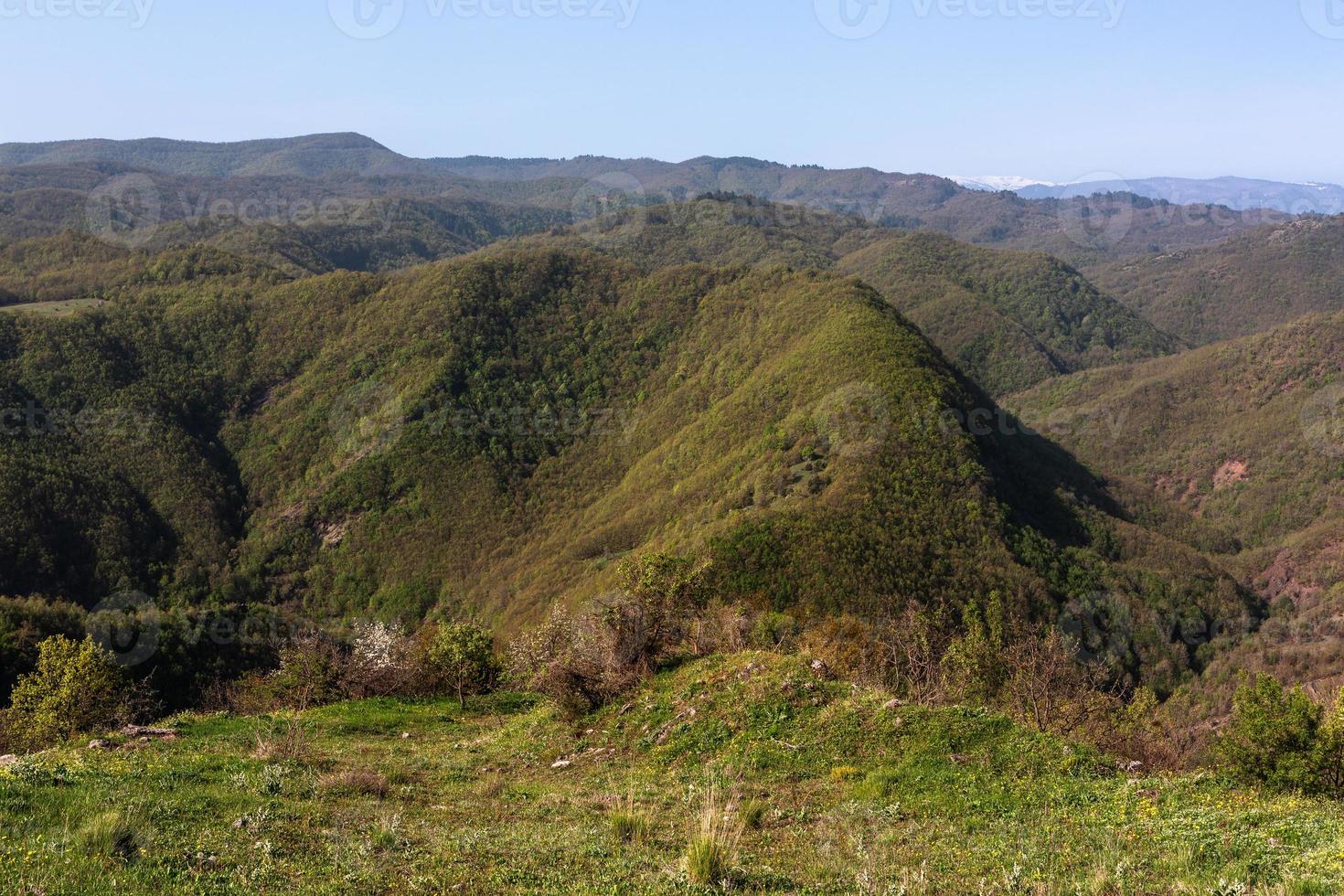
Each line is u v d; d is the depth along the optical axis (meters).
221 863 6.39
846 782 10.23
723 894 6.46
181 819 7.43
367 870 6.42
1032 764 10.14
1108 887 6.51
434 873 6.55
